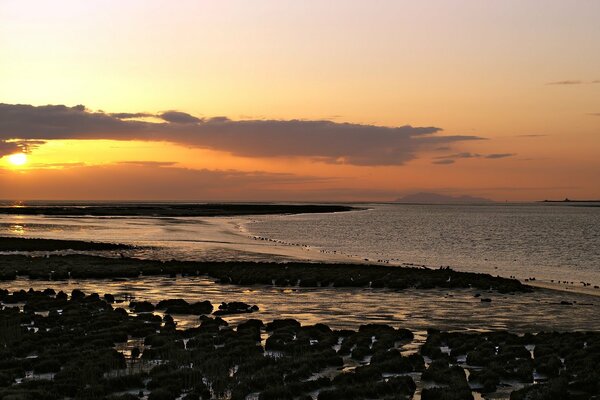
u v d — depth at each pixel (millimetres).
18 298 35469
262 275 47438
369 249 84812
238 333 26328
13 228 111750
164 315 32281
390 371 21453
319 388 19297
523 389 18734
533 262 71812
